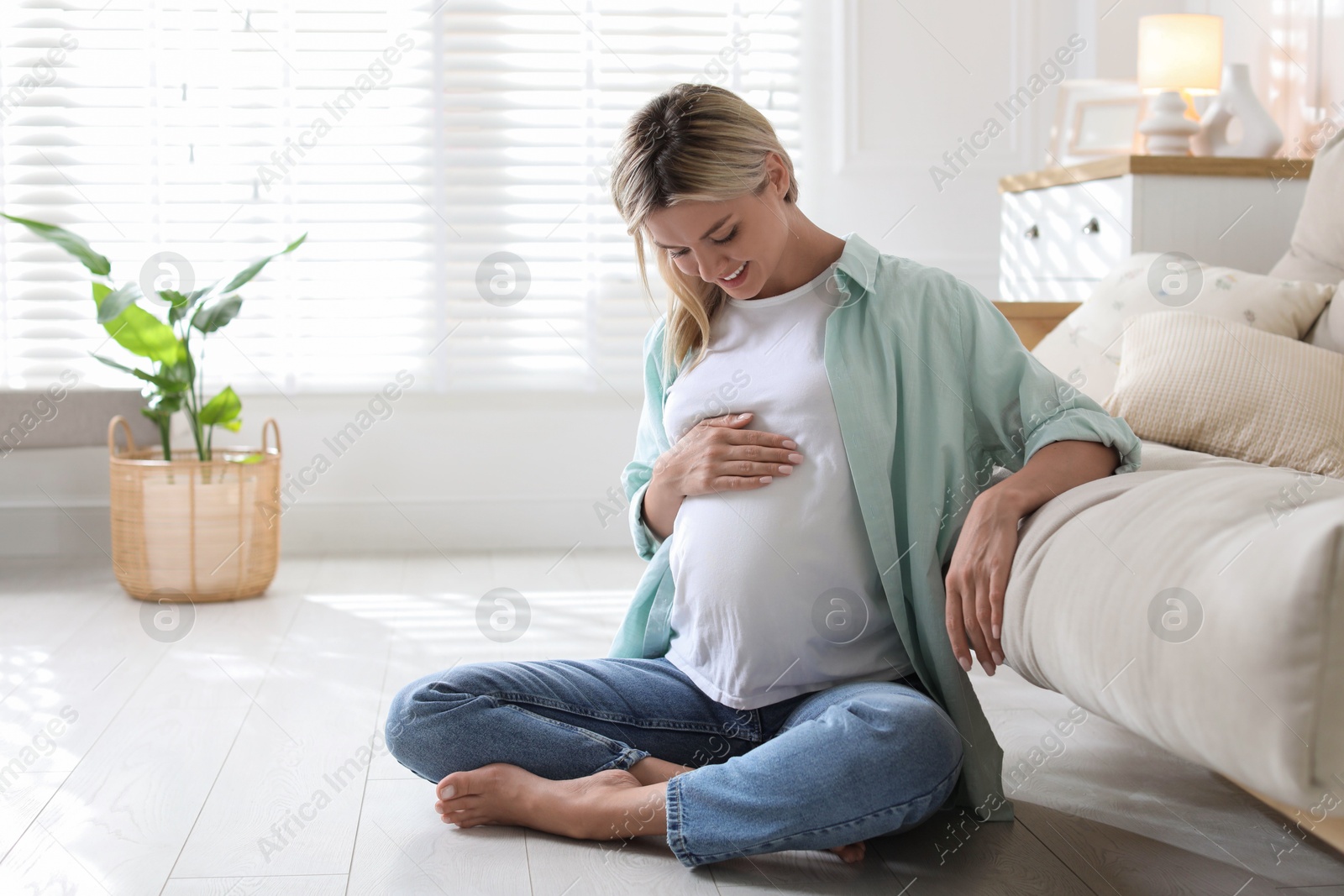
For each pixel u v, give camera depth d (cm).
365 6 314
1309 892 115
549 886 117
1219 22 257
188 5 311
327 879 119
